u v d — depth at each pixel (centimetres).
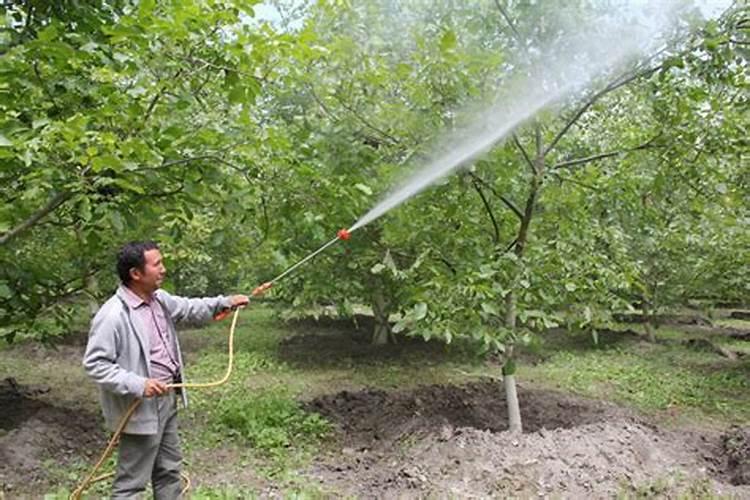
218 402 756
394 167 537
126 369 348
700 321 1517
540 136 588
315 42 504
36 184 410
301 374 952
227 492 476
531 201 586
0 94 409
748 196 698
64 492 468
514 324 573
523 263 550
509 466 505
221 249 930
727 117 550
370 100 543
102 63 439
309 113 584
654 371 959
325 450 616
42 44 390
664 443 593
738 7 523
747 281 909
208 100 527
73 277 717
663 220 724
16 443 569
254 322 1491
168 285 519
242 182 516
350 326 1396
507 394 617
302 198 519
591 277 579
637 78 555
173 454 384
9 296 567
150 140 434
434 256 580
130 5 483
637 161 600
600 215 628
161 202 508
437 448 547
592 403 755
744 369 970
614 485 490
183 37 423
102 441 623
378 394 787
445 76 502
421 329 518
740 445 581
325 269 847
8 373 933
